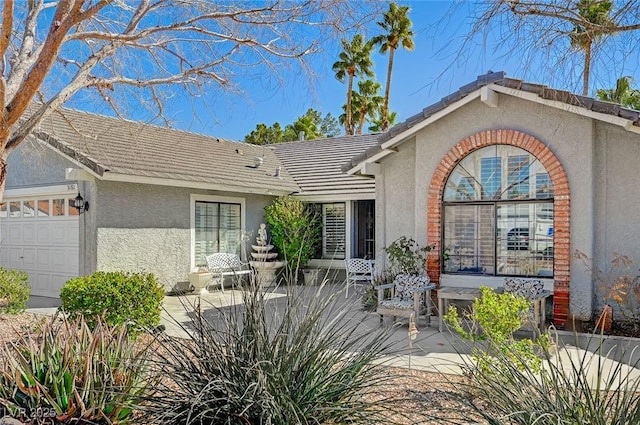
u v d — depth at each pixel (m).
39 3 7.83
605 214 10.29
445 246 11.75
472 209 11.52
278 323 5.05
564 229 10.28
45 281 14.68
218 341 4.58
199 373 4.31
